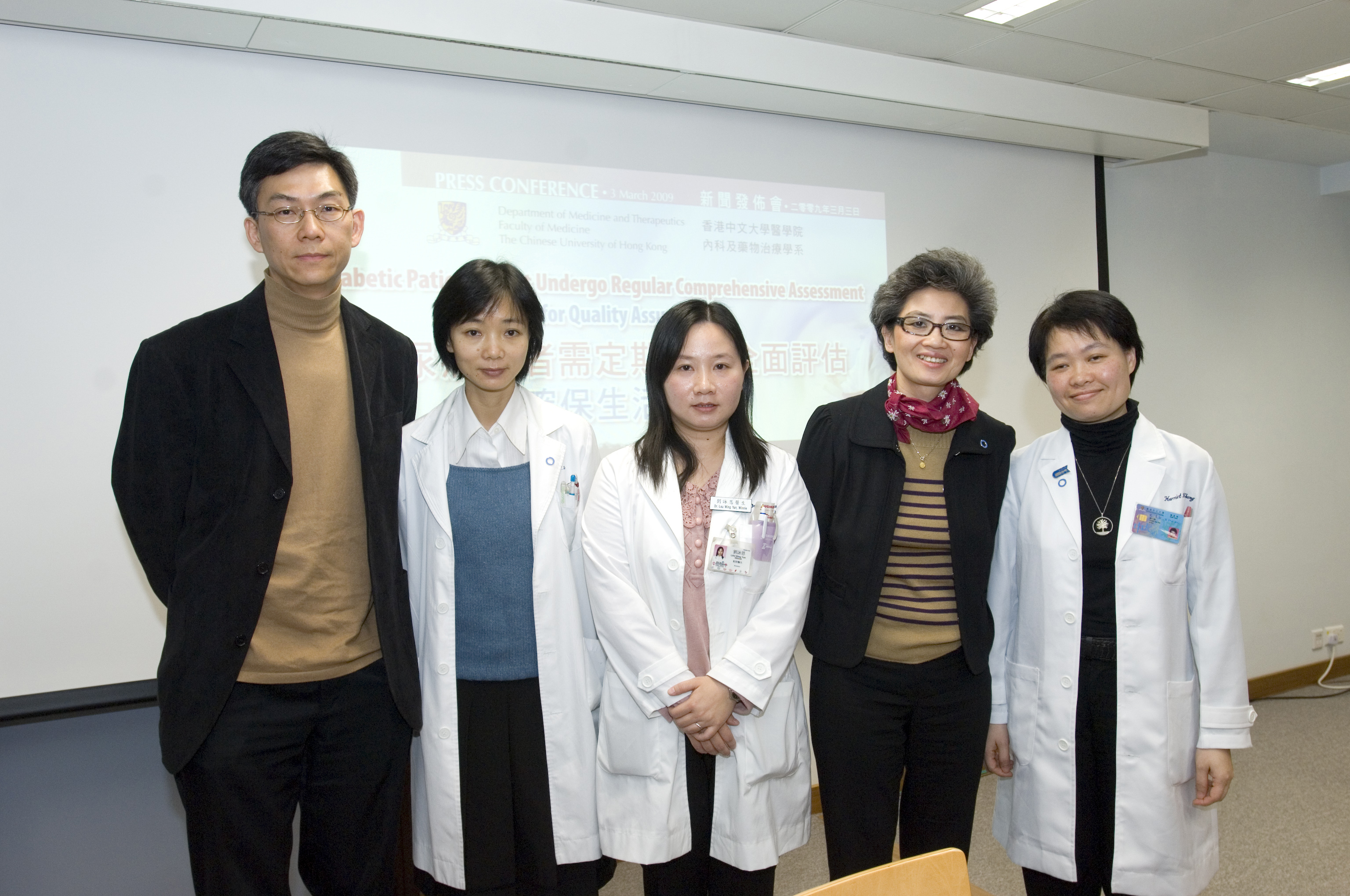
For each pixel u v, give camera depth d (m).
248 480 1.42
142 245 2.26
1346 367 4.80
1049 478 1.72
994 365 3.62
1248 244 4.54
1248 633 4.44
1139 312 4.20
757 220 3.13
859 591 1.64
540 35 2.46
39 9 2.06
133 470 1.41
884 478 1.65
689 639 1.59
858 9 2.69
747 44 2.78
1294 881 2.58
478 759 1.60
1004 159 3.66
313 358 1.50
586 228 2.83
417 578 1.67
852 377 3.31
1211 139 4.20
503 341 1.58
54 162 2.17
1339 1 2.74
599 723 1.68
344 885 1.57
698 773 1.59
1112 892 1.60
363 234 2.52
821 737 1.69
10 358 2.14
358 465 1.52
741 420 1.66
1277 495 4.57
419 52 2.43
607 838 1.61
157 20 2.15
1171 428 4.29
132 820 2.35
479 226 2.67
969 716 1.65
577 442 1.75
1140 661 1.59
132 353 2.26
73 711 2.19
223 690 1.40
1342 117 3.88
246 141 2.38
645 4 2.60
